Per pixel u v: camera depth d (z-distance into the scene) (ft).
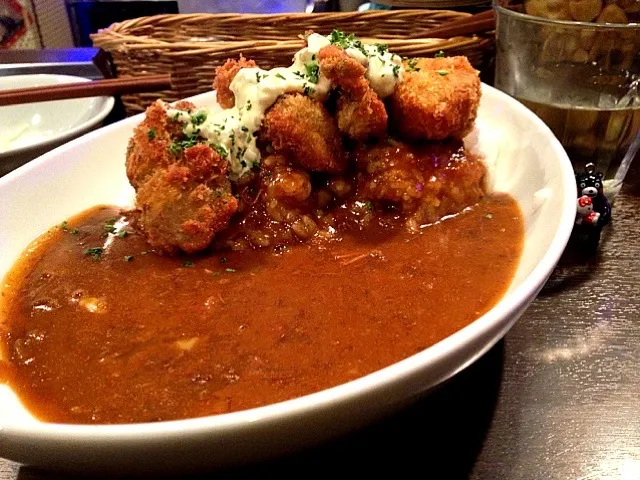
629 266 1.01
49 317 0.85
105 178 1.10
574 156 1.20
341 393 0.62
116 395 0.74
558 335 0.89
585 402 0.80
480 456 0.75
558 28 1.12
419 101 0.98
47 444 0.61
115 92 1.34
